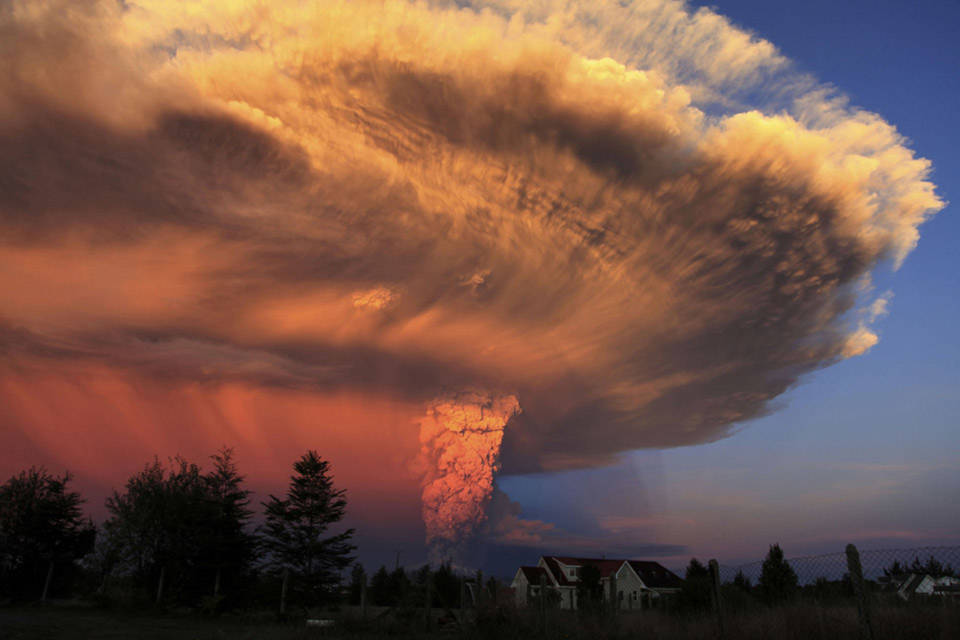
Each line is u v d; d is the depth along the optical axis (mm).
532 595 15938
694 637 10453
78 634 16219
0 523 37125
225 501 35562
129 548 34938
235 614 31766
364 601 18562
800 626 9180
